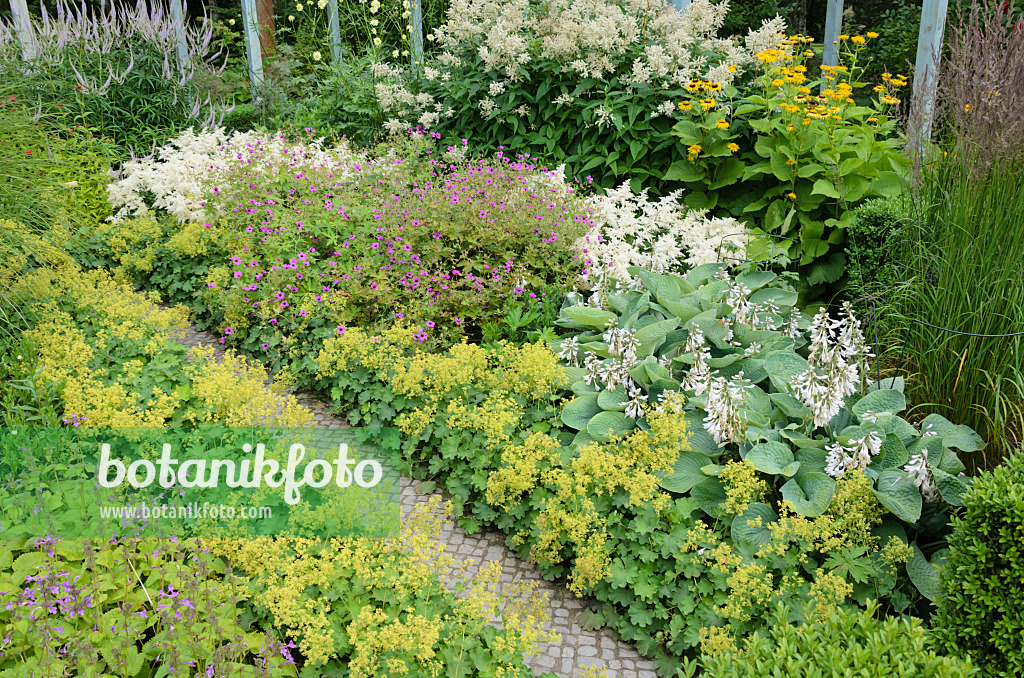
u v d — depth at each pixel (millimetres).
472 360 3889
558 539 3061
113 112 8125
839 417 3211
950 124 3410
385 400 4039
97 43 8430
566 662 2736
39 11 10820
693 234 4898
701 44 6438
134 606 2359
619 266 4660
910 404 3281
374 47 9516
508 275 4770
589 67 6328
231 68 10742
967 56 3266
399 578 2510
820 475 2848
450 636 2453
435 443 3729
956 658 1964
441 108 7168
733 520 2877
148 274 6395
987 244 3055
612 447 3217
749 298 4148
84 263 6039
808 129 5359
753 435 3111
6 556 2520
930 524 2816
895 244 3895
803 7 8297
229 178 6047
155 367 4105
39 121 6559
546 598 2611
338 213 5516
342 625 2457
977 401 3051
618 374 3555
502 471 3178
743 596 2533
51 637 2180
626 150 6219
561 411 3676
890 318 3523
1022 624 1978
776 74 5688
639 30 6672
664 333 3627
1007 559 2031
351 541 2611
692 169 5867
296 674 2389
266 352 4961
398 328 4281
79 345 4023
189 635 2264
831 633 2082
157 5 9484
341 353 4262
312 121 8555
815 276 5121
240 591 2455
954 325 3094
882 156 5148
